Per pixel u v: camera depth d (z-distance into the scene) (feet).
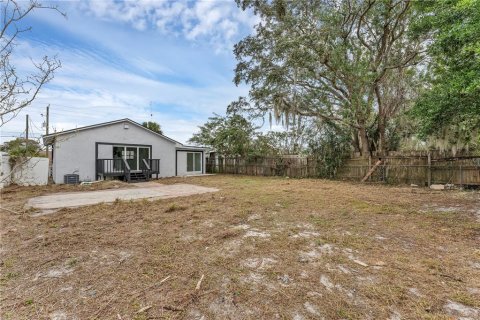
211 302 6.70
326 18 31.86
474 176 27.22
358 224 14.07
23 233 12.50
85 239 11.62
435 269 8.46
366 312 6.21
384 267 8.64
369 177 36.45
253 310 6.34
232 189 29.40
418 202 20.21
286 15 34.88
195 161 56.44
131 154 44.29
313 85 40.52
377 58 35.60
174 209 17.84
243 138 52.24
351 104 34.94
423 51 29.78
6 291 7.16
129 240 11.50
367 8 31.24
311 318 6.02
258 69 41.70
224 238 11.81
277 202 20.59
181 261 9.25
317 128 41.42
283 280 7.83
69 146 37.45
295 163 46.21
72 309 6.35
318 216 15.97
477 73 14.62
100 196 24.21
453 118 20.12
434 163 30.40
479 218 14.82
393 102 35.78
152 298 6.85
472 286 7.36
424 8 23.39
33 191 27.76
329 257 9.53
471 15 15.16
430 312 6.19
